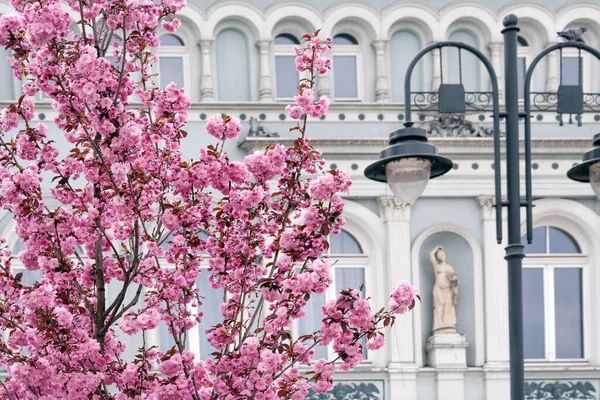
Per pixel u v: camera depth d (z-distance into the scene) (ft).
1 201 44.70
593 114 91.35
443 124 89.15
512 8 91.66
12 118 45.01
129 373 42.24
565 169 89.86
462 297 89.25
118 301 44.83
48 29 42.01
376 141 87.51
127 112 43.62
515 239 47.24
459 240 89.86
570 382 88.69
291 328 87.04
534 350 90.33
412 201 47.70
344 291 39.93
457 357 86.99
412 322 87.56
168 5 46.80
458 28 92.07
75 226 45.06
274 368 40.24
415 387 86.58
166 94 46.16
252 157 43.65
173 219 43.62
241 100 89.15
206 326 86.28
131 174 43.21
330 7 90.02
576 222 90.43
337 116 88.58
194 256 44.73
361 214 88.17
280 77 90.17
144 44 46.01
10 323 43.93
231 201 43.62
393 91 91.04
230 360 41.70
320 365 41.04
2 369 84.33
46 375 41.24
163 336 85.76
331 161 87.71
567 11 91.97
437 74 90.74
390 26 90.53
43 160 45.29
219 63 89.10
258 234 44.29
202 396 43.01
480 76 91.56
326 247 42.19
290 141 86.84
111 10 45.42
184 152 86.69
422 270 89.30
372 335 40.40
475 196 88.74
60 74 43.09
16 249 85.92
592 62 92.84
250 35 89.45
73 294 45.75
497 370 87.45
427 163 46.75
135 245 44.39
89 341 41.86
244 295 44.60
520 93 92.02
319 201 42.50
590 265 90.48
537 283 90.84
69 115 44.06
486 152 88.69
